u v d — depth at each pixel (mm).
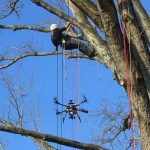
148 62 15086
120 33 14664
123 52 14648
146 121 14500
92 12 15070
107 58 15695
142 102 14562
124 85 14727
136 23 15148
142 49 15125
